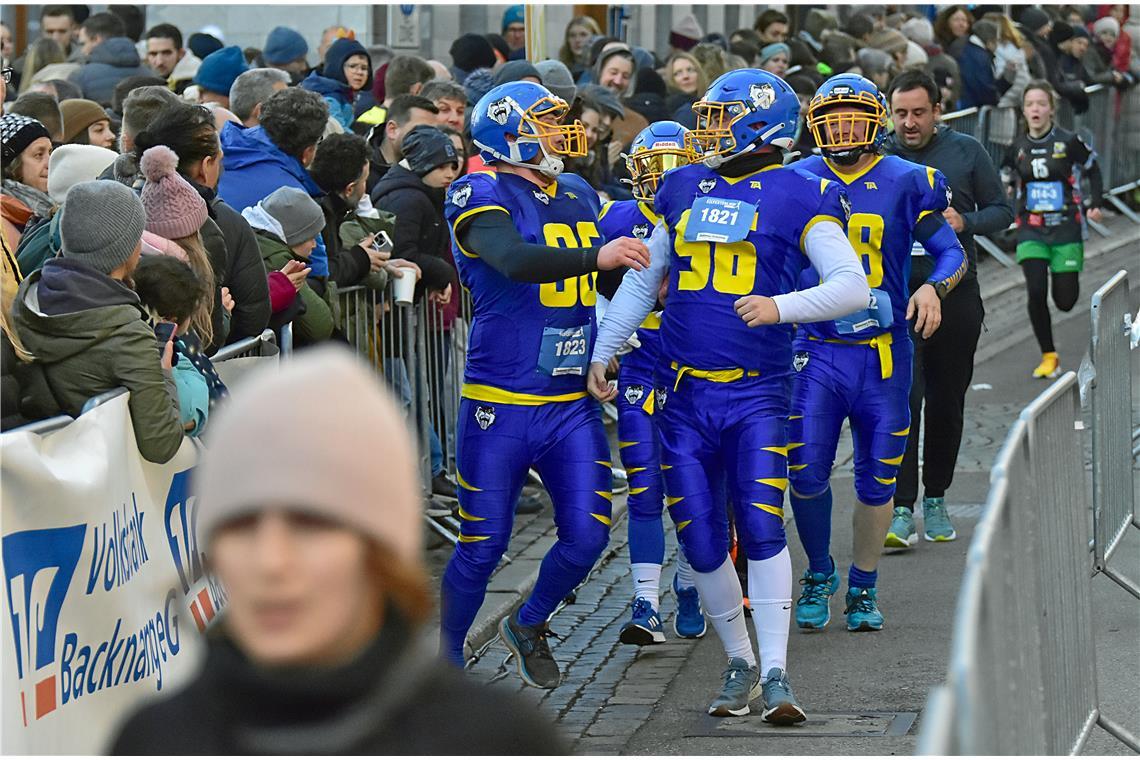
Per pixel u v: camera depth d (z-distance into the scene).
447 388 12.84
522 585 11.21
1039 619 6.04
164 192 8.27
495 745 2.90
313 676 2.84
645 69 18.36
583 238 8.50
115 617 6.66
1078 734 6.97
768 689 8.41
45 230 7.86
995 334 22.19
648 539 9.95
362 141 11.04
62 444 6.25
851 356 9.94
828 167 10.17
